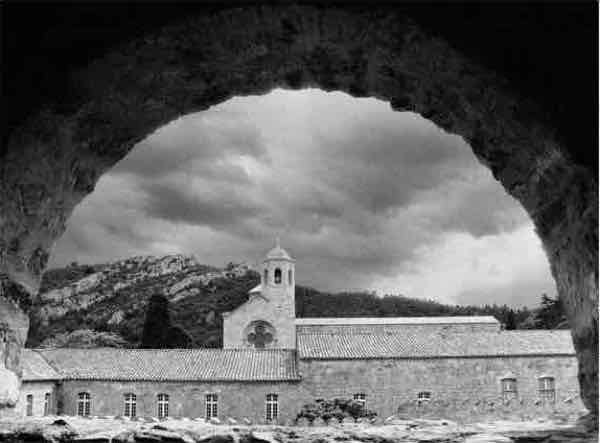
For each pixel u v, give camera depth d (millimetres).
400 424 9047
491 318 60250
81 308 123062
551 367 37125
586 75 5516
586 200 5727
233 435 6539
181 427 7500
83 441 6082
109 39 5707
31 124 5766
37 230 6480
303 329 59500
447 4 5543
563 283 6738
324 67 6766
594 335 6059
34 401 33094
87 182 7195
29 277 6582
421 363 36844
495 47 5605
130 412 35500
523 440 6371
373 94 7203
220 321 106312
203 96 7008
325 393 36062
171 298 121938
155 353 39125
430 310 120875
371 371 36594
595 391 6156
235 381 35875
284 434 6895
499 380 36875
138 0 5527
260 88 7152
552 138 5766
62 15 5531
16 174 5832
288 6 5648
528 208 6980
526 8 5445
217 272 133250
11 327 6352
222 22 5797
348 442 6465
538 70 5641
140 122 6984
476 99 6262
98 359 37719
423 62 6148
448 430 7500
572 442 5727
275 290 59875
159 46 5926
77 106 6051
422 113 7199
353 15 5715
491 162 7090
